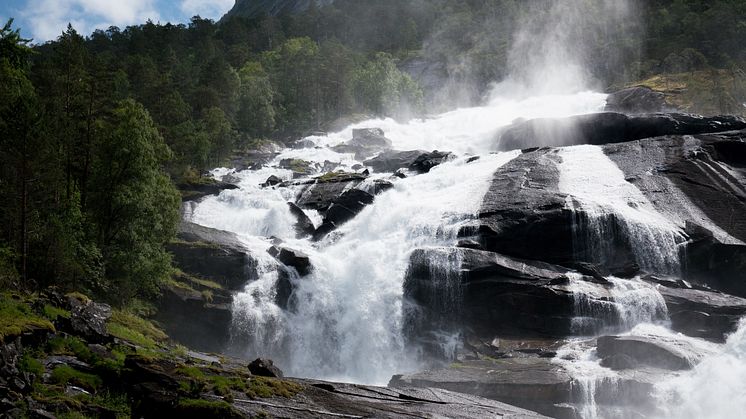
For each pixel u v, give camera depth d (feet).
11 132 136.67
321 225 209.97
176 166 256.11
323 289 176.04
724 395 112.88
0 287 118.01
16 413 72.95
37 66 281.33
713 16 472.85
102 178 168.76
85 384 87.10
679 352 126.00
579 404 117.50
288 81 468.34
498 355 149.89
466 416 94.84
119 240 164.55
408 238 186.80
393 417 89.40
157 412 79.05
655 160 207.51
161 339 142.20
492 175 213.46
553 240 173.68
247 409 83.10
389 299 171.12
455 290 165.89
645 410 114.42
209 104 379.35
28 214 145.38
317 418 84.64
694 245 169.58
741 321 143.74
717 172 197.16
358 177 245.86
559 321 155.33
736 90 379.76
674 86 410.31
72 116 187.93
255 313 167.94
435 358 161.38
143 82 376.68
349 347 168.55
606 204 179.63
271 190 244.42
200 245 179.01
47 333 96.48
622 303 153.38
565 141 279.28
